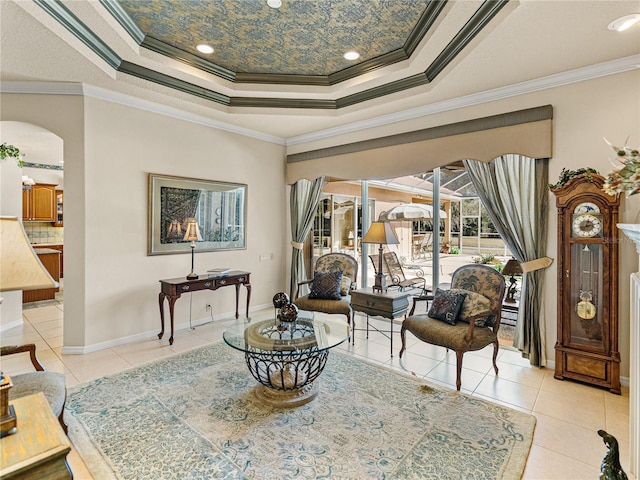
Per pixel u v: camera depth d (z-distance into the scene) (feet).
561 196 9.54
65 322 11.39
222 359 10.99
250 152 16.49
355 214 17.94
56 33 8.11
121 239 12.25
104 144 11.74
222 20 9.11
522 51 8.75
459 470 6.08
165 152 13.35
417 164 13.07
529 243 10.71
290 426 7.36
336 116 14.06
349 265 14.87
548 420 7.66
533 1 6.83
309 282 14.53
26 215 24.29
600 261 9.09
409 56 10.59
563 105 10.08
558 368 9.69
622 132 9.26
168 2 8.29
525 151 10.57
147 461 6.26
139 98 12.40
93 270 11.61
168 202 13.44
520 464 6.22
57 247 25.16
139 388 9.00
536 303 10.56
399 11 8.63
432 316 10.42
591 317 9.25
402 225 15.76
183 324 14.24
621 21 7.45
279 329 9.30
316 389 8.80
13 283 4.03
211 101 13.25
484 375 9.99
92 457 6.34
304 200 17.65
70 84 11.03
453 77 10.26
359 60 11.43
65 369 10.19
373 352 11.82
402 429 7.29
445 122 12.45
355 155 15.05
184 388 9.02
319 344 8.22
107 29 8.78
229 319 15.66
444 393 8.86
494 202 11.44
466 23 8.22
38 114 11.05
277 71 12.34
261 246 17.19
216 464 6.20
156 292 13.25
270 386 8.44
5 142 14.33
